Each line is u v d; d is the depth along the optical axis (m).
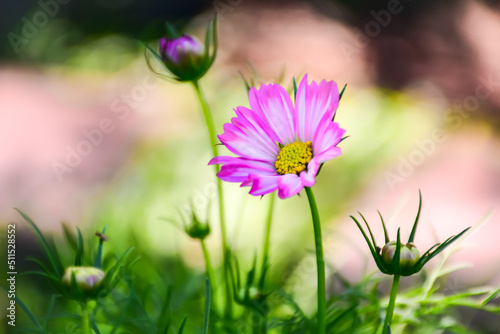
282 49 1.64
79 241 0.61
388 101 1.39
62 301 0.76
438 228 0.96
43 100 1.48
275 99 0.62
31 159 1.19
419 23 1.73
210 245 0.90
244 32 1.74
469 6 1.79
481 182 1.07
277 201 1.01
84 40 1.93
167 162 1.11
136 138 1.28
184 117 1.32
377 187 1.09
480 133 1.31
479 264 0.85
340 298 0.69
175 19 2.00
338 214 1.02
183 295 0.76
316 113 0.61
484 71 1.57
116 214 0.92
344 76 1.55
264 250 0.67
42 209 1.02
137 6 2.04
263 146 0.61
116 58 1.84
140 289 0.74
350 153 1.18
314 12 1.79
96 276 0.60
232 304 0.68
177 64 0.66
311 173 0.59
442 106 1.40
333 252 0.85
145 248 0.84
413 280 0.81
